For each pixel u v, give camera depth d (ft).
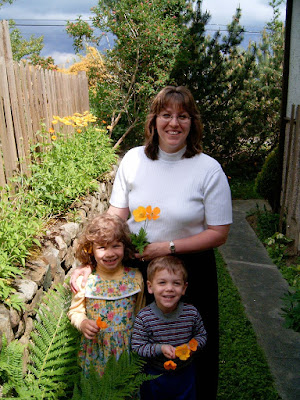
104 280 6.72
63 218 11.80
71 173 13.10
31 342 7.50
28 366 6.32
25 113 13.38
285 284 14.37
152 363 6.51
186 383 6.56
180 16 29.81
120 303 6.62
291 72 18.56
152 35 27.32
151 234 6.55
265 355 10.27
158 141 6.61
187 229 6.49
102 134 19.69
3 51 11.93
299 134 16.21
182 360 6.27
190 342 6.07
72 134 19.07
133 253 6.72
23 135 13.01
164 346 6.13
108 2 30.45
